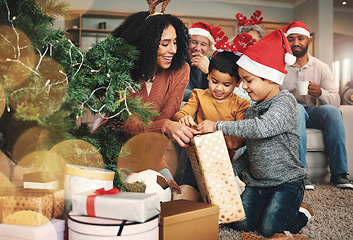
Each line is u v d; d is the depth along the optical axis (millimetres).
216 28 1290
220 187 962
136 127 1147
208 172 956
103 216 697
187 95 1790
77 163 898
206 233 869
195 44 1766
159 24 1272
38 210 696
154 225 713
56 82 842
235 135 1063
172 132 1132
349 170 2143
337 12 5840
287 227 1038
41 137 775
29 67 775
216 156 963
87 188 783
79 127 1034
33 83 784
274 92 1171
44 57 851
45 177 838
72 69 883
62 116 804
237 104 1338
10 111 801
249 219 1085
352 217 1250
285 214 1040
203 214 856
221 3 5449
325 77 2348
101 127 1078
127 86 959
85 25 5188
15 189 788
